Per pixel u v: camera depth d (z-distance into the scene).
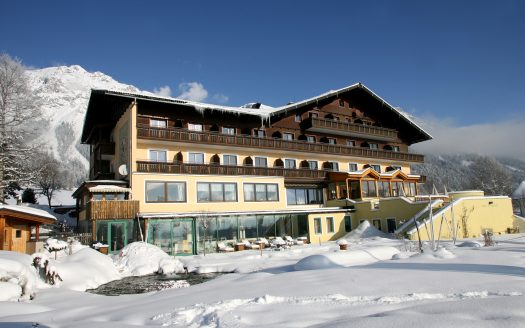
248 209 30.03
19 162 35.00
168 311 7.20
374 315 5.29
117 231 23.44
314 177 35.03
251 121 34.03
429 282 7.57
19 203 28.42
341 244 15.54
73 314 8.32
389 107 42.28
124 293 13.27
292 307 6.44
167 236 24.62
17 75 34.19
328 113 39.47
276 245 25.92
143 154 27.86
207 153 30.73
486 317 4.55
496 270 8.71
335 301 6.66
